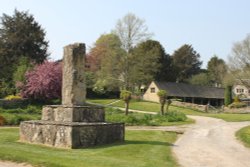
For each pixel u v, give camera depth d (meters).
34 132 18.69
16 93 52.44
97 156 15.34
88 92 77.56
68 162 13.41
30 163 13.62
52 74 50.97
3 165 13.50
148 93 82.94
